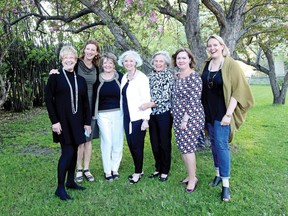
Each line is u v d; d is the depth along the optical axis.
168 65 3.28
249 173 3.56
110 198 2.98
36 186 3.27
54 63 9.85
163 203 2.83
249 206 2.75
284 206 2.75
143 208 2.77
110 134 3.37
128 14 3.81
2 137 5.54
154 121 3.33
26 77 9.05
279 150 4.59
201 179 3.39
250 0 5.35
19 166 3.92
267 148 4.71
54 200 2.93
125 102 3.26
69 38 7.35
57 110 2.88
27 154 4.50
